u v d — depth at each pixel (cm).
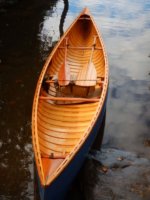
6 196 657
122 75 935
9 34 1103
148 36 1146
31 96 847
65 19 1243
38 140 659
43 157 643
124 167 694
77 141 693
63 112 744
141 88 892
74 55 921
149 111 824
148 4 1478
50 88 803
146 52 1046
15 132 764
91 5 1430
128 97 862
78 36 991
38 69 938
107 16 1303
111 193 654
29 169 697
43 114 731
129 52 1041
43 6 1368
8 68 936
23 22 1189
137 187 663
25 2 1378
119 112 818
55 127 718
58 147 682
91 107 748
